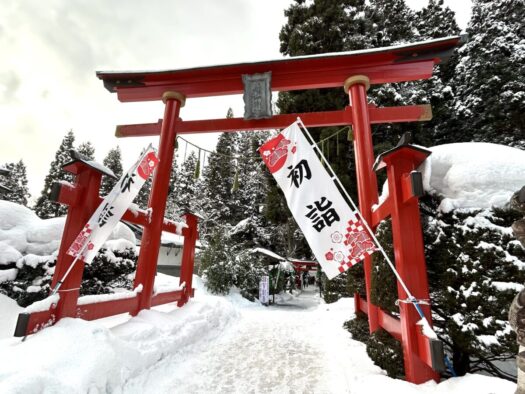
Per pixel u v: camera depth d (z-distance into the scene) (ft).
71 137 101.65
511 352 7.61
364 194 15.15
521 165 9.53
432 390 7.93
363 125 16.21
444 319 10.37
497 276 8.31
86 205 10.65
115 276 20.11
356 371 10.68
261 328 19.29
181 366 11.28
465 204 9.62
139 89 19.21
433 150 11.51
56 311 9.50
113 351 8.64
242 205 82.89
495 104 36.81
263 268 44.73
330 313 23.94
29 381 6.31
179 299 18.89
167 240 55.31
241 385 9.87
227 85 18.79
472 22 47.09
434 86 40.42
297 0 38.88
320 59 16.93
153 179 17.22
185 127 19.15
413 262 9.34
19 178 115.85
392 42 45.29
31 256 16.19
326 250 10.91
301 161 12.21
